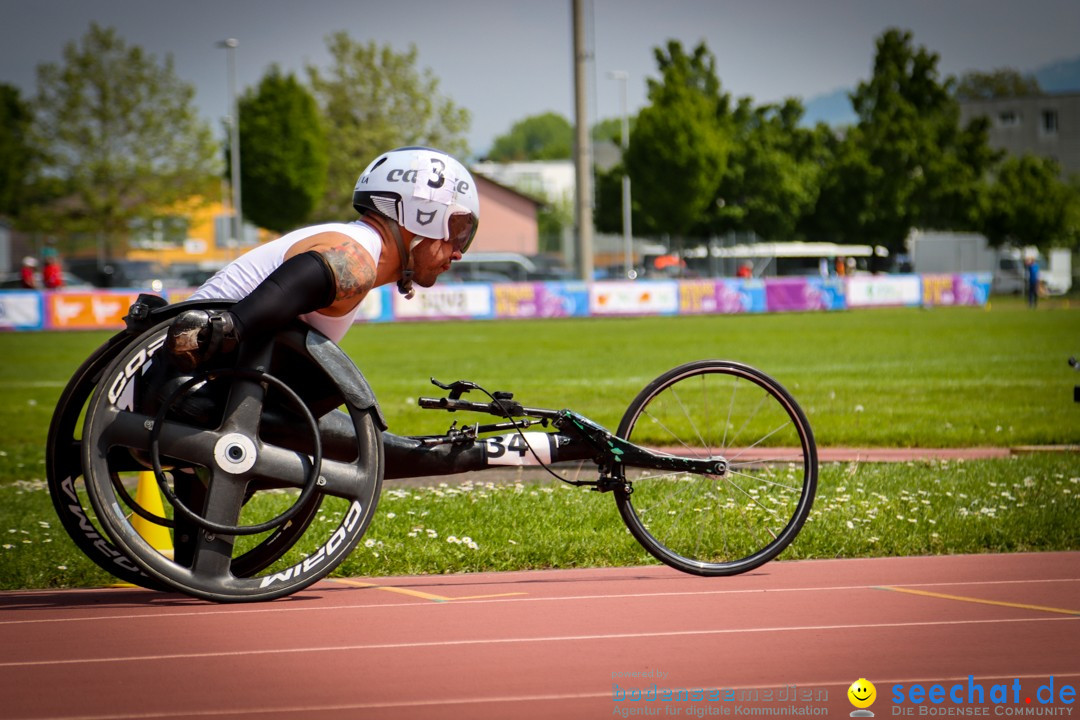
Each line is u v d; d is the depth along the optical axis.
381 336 52.28
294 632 7.01
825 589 8.30
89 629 7.12
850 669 6.15
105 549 8.18
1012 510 11.46
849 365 34.22
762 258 102.25
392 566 9.33
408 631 7.03
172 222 105.06
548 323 64.38
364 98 111.56
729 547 9.73
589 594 8.20
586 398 25.05
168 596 8.28
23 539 10.66
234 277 7.79
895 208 108.00
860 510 11.26
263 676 6.02
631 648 6.59
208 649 6.60
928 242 107.38
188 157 101.75
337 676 6.02
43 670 6.17
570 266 106.50
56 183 101.19
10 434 21.16
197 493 8.24
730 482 10.70
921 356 37.78
